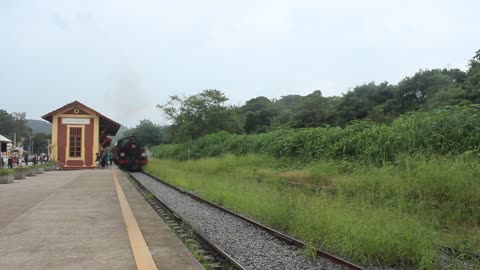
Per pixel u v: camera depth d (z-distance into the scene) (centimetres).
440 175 1102
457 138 1374
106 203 1280
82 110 3991
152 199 1642
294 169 2100
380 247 729
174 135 5791
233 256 791
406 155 1401
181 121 5538
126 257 635
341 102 5650
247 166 2527
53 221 953
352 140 1891
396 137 1606
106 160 4778
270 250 835
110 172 3197
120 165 4044
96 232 828
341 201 1098
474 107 1497
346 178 1477
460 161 1169
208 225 1111
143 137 10350
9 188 1791
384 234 749
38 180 2278
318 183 1597
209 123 5503
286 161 2366
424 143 1468
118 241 746
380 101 5425
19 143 12900
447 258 745
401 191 1126
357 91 5691
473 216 966
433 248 748
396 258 721
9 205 1227
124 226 894
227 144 3700
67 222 941
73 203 1278
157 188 2125
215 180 2144
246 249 846
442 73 5203
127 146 3872
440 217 992
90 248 691
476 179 1055
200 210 1370
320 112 5675
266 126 6900
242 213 1303
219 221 1170
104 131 4766
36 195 1506
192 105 5494
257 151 2955
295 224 980
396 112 4888
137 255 641
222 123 5584
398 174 1277
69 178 2444
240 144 3394
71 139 3956
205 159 3309
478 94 3353
